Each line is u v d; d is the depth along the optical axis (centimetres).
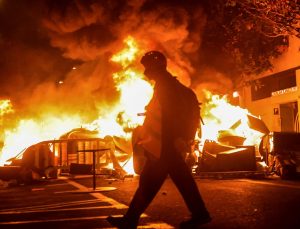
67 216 590
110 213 602
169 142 464
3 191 1005
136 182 1091
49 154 1271
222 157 1140
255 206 599
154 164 465
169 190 851
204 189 837
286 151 1119
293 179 1066
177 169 462
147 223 511
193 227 466
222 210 575
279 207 584
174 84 476
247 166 1130
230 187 866
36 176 1192
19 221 565
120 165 1288
